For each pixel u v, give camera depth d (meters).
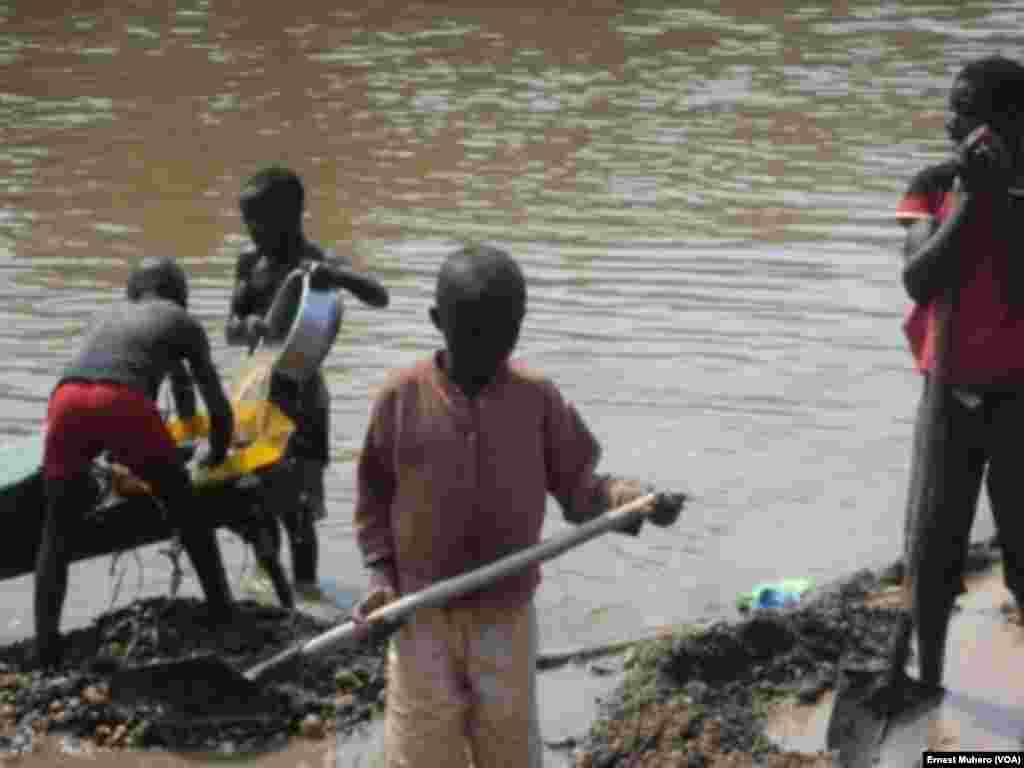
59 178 11.77
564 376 8.61
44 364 8.64
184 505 6.71
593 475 5.71
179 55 15.98
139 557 7.33
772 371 8.70
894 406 8.39
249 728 6.42
